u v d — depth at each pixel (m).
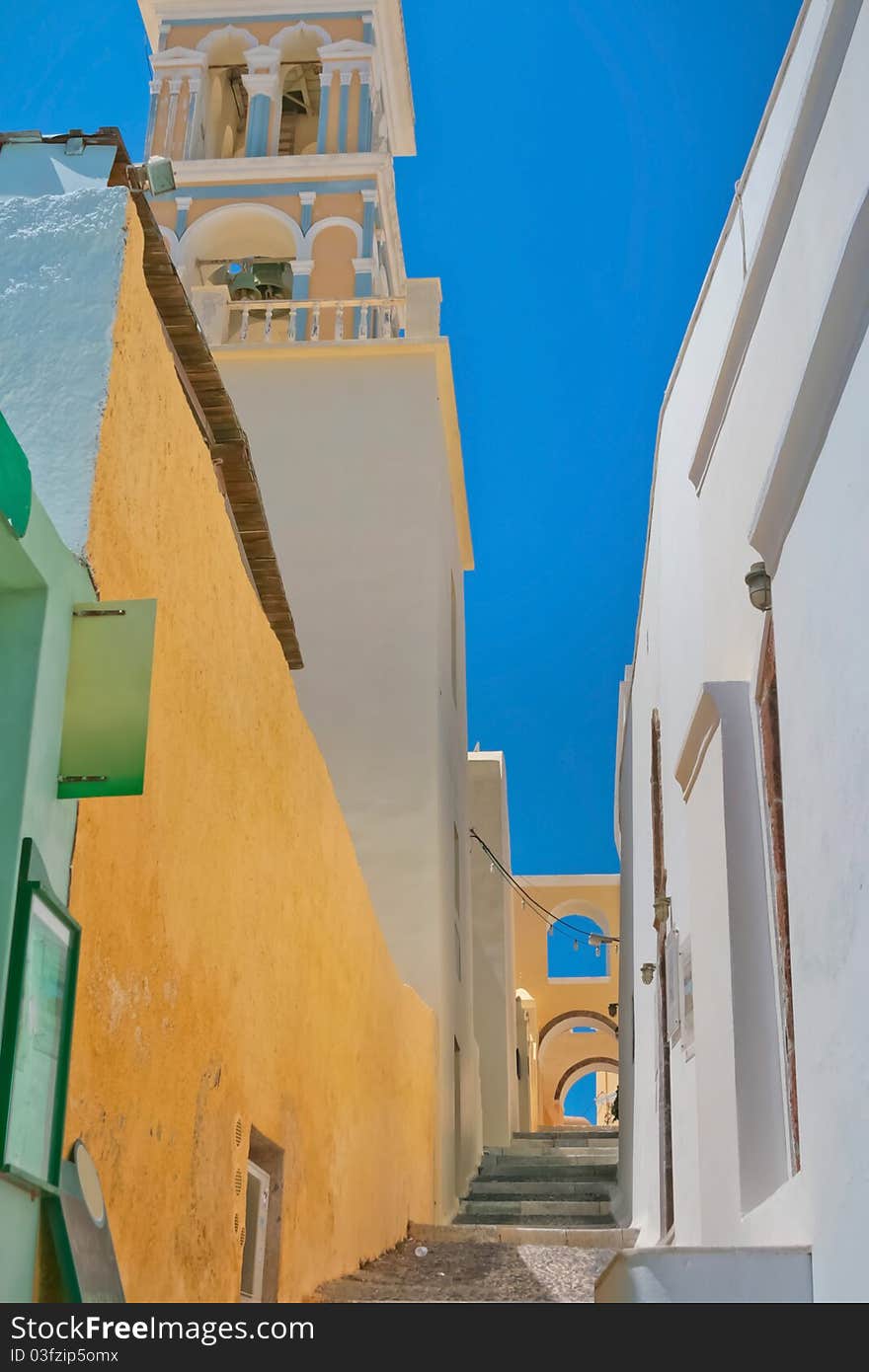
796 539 5.44
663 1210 9.40
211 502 5.14
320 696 13.17
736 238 8.21
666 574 10.59
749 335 7.14
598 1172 14.53
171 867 4.45
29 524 3.38
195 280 16.20
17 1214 3.15
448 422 15.48
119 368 4.10
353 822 12.71
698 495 8.56
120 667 3.61
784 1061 6.06
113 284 4.12
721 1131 6.55
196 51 17.83
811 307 5.82
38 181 4.47
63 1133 3.37
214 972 4.98
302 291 15.86
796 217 6.17
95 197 4.26
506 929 20.78
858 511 4.56
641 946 12.75
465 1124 14.54
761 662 6.60
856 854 4.51
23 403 3.96
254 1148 5.95
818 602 5.07
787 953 6.13
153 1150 4.20
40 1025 3.26
